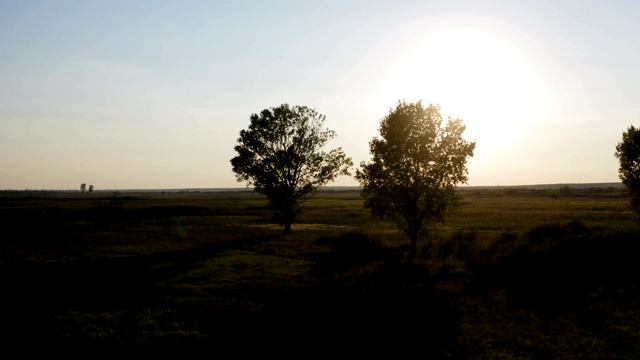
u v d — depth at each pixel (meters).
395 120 26.48
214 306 15.55
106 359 10.70
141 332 12.69
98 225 49.06
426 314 14.44
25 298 16.41
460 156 25.83
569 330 12.70
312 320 13.89
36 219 53.34
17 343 11.68
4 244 32.59
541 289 17.50
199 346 11.64
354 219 61.28
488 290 17.64
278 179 42.75
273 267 23.95
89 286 18.62
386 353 11.16
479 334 12.48
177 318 14.16
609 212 61.31
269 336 12.43
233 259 26.73
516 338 12.09
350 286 18.62
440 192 26.61
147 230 44.47
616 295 16.31
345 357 10.94
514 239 33.34
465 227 47.00
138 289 18.23
